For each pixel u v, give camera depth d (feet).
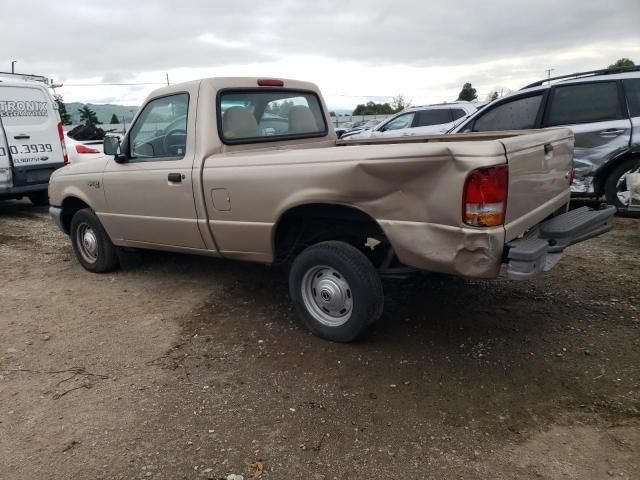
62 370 11.83
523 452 8.50
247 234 13.12
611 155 21.27
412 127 38.65
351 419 9.57
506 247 9.90
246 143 14.58
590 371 10.64
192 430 9.43
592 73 22.21
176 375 11.39
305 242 13.26
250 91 14.98
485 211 9.53
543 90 22.72
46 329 14.12
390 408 9.84
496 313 13.55
